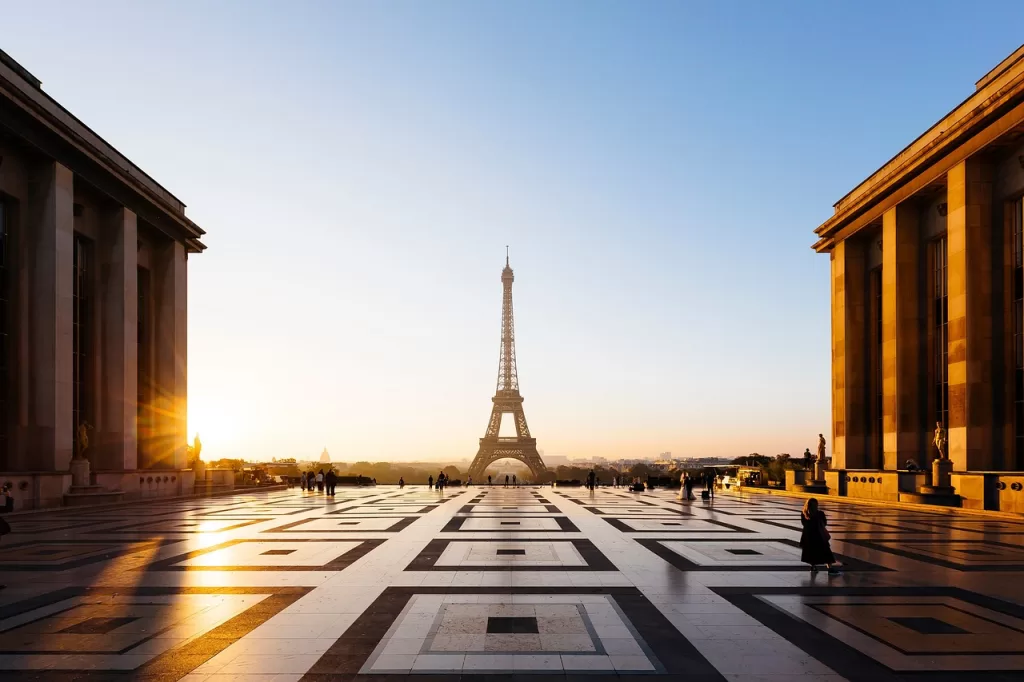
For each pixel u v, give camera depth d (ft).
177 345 235.20
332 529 95.09
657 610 45.21
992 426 157.79
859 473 180.34
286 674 32.73
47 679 32.19
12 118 153.38
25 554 71.46
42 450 159.63
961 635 39.42
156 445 229.86
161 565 63.46
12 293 161.68
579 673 32.91
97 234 198.80
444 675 32.65
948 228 170.50
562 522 104.83
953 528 98.89
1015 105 147.54
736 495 206.28
